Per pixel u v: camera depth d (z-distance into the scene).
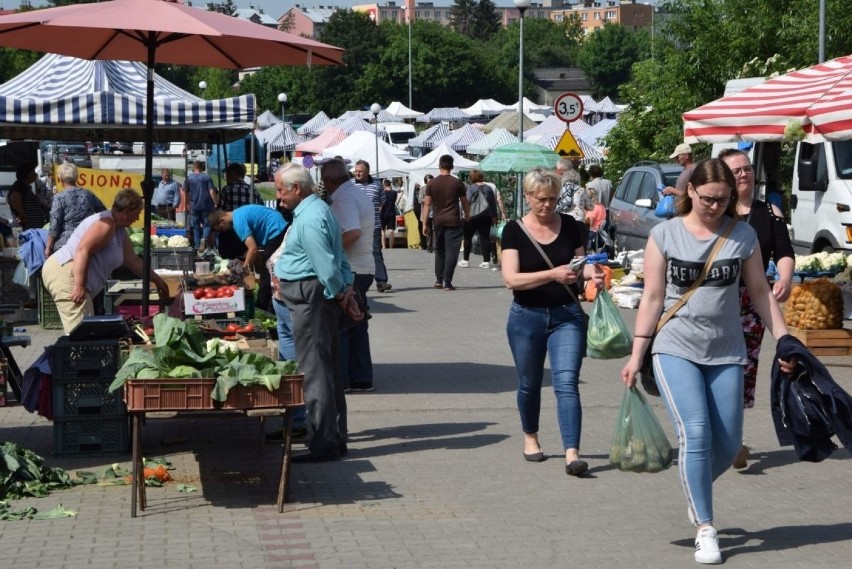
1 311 9.88
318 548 6.29
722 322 6.11
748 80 18.50
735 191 6.20
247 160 37.72
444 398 10.72
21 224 20.08
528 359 8.09
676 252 6.12
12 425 9.48
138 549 6.26
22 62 85.44
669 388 6.08
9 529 6.63
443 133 55.28
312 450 8.28
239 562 6.04
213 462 8.30
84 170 20.12
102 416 8.30
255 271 12.67
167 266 14.91
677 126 28.38
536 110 69.62
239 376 6.75
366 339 11.05
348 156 37.81
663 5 28.53
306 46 8.82
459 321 16.42
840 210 16.08
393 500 7.30
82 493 7.41
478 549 6.28
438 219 20.66
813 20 24.09
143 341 8.64
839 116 10.42
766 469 8.05
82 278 9.25
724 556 6.11
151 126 9.94
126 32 9.85
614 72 139.00
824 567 5.91
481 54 114.06
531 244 7.92
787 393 6.27
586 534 6.56
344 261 8.02
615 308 7.84
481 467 8.16
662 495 7.41
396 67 107.62
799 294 12.11
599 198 23.30
